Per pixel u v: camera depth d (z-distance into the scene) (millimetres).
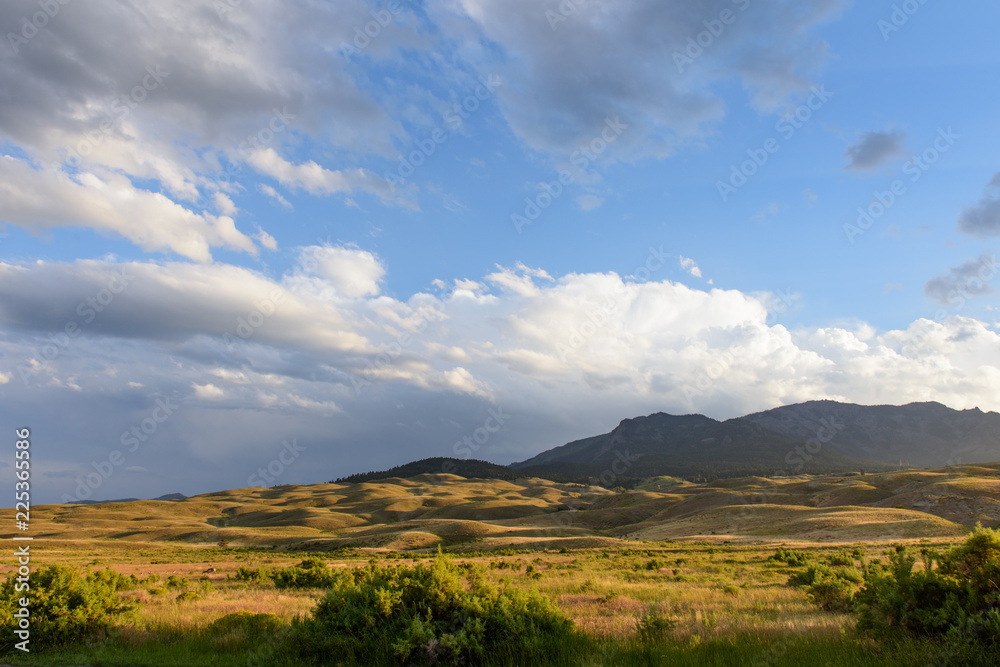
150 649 12078
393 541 112938
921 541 62094
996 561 10383
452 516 192625
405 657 9992
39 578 13578
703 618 14234
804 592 22250
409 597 11398
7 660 11508
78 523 195250
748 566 40938
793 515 111750
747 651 9922
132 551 106438
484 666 9891
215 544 136500
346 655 10430
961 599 10148
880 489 151250
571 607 17922
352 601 11406
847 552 50938
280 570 36188
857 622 11125
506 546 99125
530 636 10648
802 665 9102
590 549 82312
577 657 10109
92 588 14039
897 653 9094
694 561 48438
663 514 163750
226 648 12000
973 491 116000
